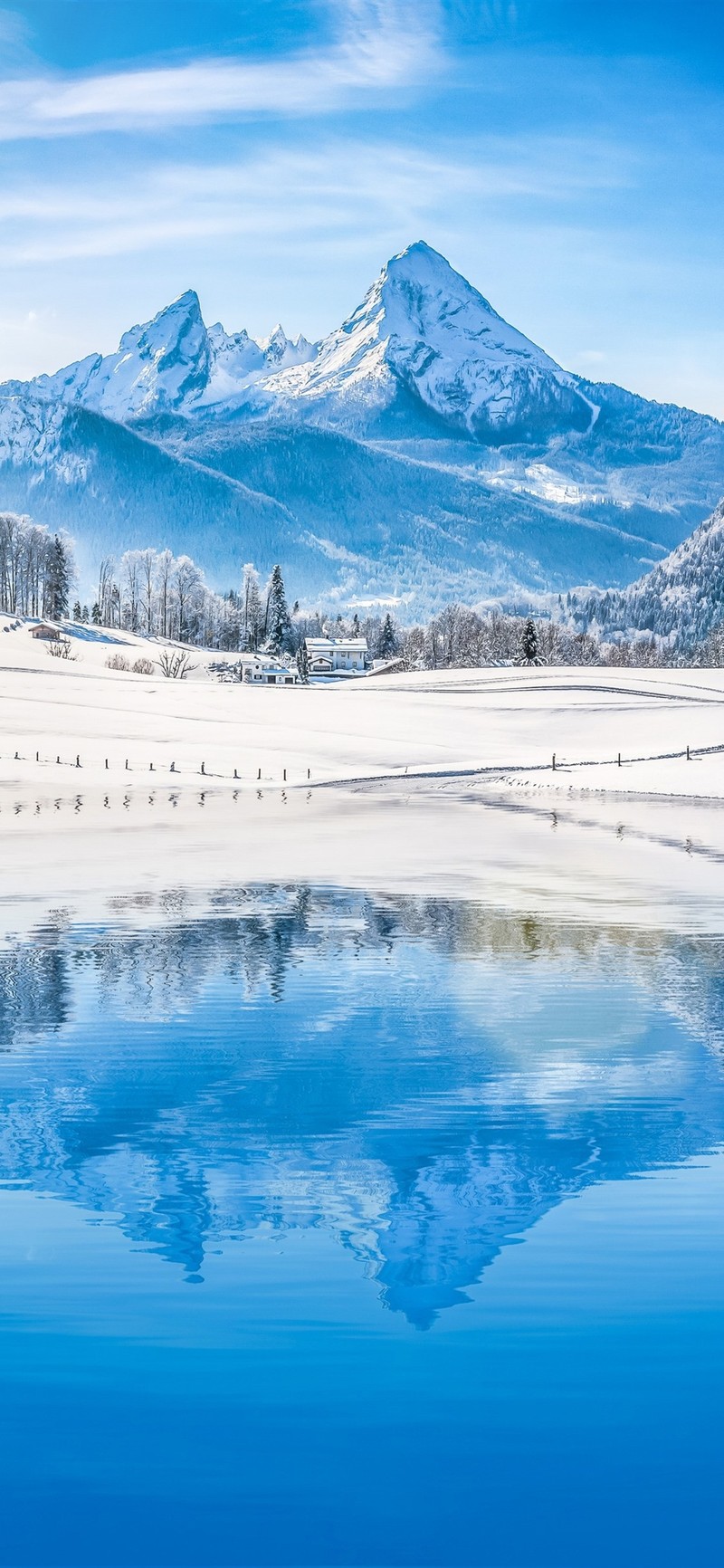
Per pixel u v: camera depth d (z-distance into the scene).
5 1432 9.63
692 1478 9.16
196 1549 8.54
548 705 158.50
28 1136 16.59
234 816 67.44
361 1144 16.25
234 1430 9.67
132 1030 22.66
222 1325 11.16
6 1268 12.32
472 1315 11.31
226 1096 18.50
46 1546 8.55
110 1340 10.91
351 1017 23.73
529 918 35.50
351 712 149.75
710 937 32.44
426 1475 9.20
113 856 49.28
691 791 85.25
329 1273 12.22
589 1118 17.41
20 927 33.66
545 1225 13.42
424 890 41.03
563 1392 10.12
